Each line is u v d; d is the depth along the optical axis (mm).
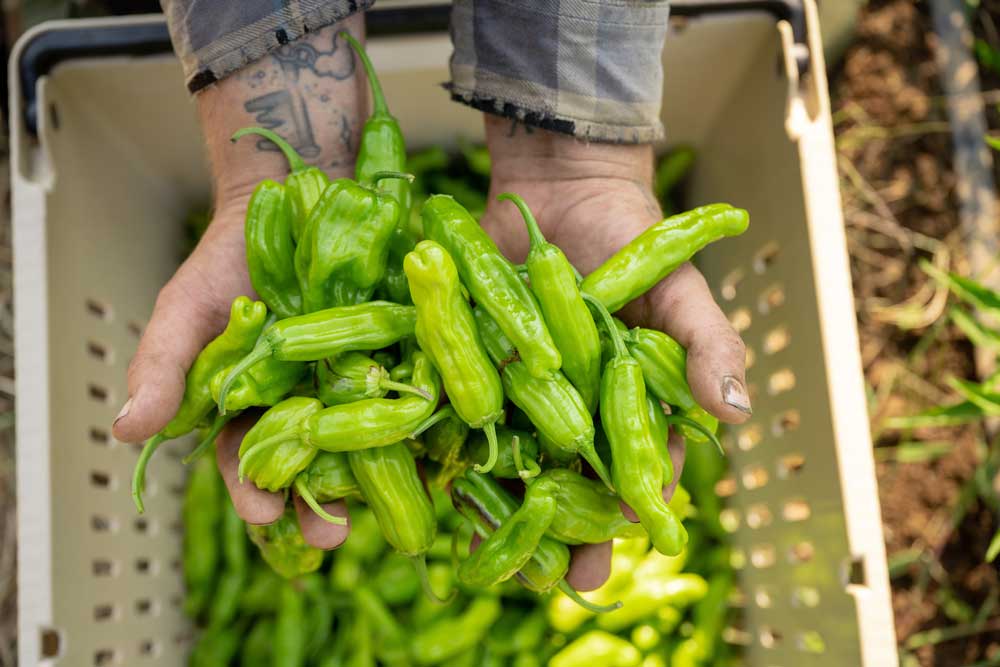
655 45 475
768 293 630
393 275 462
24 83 561
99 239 613
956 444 791
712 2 586
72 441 573
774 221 608
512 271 421
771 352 633
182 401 447
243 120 489
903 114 829
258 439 427
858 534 544
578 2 454
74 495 572
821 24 797
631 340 430
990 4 844
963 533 784
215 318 474
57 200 568
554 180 497
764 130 608
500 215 514
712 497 708
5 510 800
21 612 539
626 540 685
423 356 424
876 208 826
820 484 575
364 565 692
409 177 437
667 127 694
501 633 684
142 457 452
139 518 657
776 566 642
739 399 408
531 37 464
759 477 670
